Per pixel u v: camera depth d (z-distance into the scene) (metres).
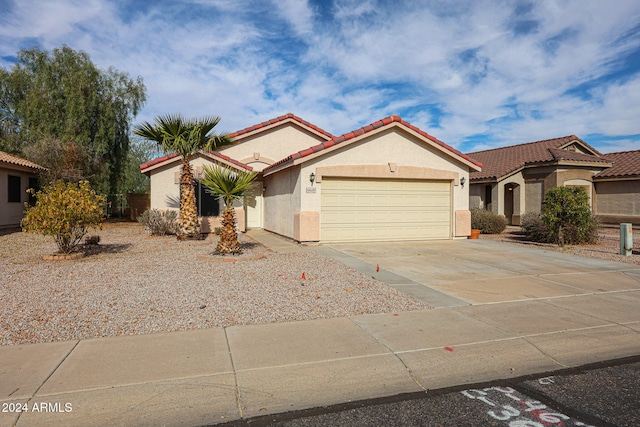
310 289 7.72
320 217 14.06
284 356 4.79
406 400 3.93
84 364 4.50
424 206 15.34
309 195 13.85
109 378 4.19
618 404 3.86
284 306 6.65
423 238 15.34
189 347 5.00
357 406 3.82
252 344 5.12
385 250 12.81
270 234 17.98
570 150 24.41
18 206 20.45
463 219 15.64
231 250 11.27
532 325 5.93
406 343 5.22
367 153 14.33
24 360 4.58
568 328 5.82
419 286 8.12
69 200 11.00
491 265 10.48
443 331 5.65
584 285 8.37
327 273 9.16
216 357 4.72
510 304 6.96
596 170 22.72
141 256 11.42
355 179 14.44
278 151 21.50
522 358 4.87
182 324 5.79
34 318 5.94
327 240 14.21
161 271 9.24
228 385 4.12
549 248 13.77
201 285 7.92
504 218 19.42
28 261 10.69
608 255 12.27
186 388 4.04
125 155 27.86
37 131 24.42
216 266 9.87
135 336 5.33
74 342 5.10
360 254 11.96
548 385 4.25
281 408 3.76
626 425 3.49
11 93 28.56
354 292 7.56
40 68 25.72
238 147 20.91
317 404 3.84
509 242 15.52
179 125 14.30
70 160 22.25
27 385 4.03
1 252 12.48
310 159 13.71
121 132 27.50
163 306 6.56
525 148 26.39
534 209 22.39
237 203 18.44
